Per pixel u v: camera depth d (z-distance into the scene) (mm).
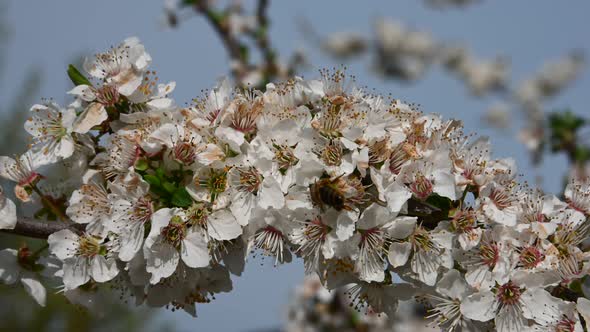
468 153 388
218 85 387
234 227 373
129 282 388
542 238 377
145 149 375
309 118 379
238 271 380
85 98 385
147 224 375
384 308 388
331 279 380
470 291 377
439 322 383
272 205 371
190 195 375
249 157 376
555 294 381
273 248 377
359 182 373
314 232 375
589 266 374
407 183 379
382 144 378
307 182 374
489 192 379
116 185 375
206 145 376
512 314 376
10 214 383
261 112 380
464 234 376
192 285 386
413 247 378
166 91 388
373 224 373
